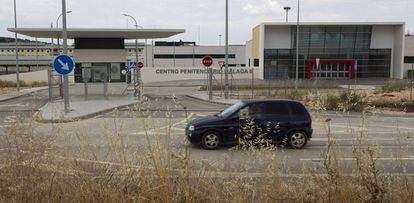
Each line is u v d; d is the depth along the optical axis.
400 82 41.12
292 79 60.66
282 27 63.16
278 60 63.66
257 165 5.16
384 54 64.00
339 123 16.31
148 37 34.41
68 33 29.33
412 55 73.81
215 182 4.25
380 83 53.47
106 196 3.76
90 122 13.95
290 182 4.67
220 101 27.06
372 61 63.84
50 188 3.89
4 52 108.00
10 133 4.52
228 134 11.16
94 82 31.31
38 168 4.14
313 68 63.25
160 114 18.69
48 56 100.69
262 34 62.72
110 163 4.50
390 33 63.66
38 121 5.89
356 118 17.59
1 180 4.01
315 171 5.02
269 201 3.96
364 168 4.36
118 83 31.64
